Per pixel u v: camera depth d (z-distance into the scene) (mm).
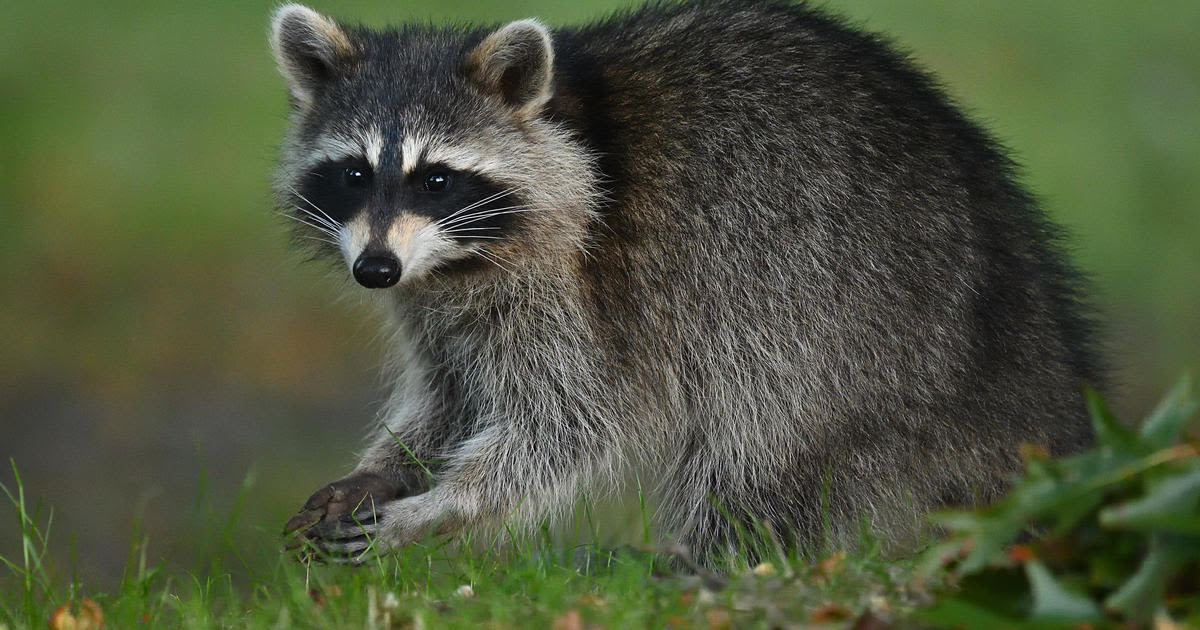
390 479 9867
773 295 9477
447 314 9945
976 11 24812
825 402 9461
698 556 9820
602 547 9516
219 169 21297
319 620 6941
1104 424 5746
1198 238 20391
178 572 11938
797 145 9539
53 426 17250
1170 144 21922
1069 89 23047
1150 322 19234
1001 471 9727
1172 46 24062
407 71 9562
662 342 9695
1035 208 10602
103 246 20188
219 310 19312
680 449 9969
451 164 9297
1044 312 9984
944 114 10055
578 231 9609
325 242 9930
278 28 9828
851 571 6969
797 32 9969
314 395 18172
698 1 10570
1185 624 5414
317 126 9680
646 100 9734
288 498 14953
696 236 9562
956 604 5645
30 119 21859
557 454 9758
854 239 9414
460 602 7078
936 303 9461
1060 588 5578
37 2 24203
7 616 8180
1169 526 5375
